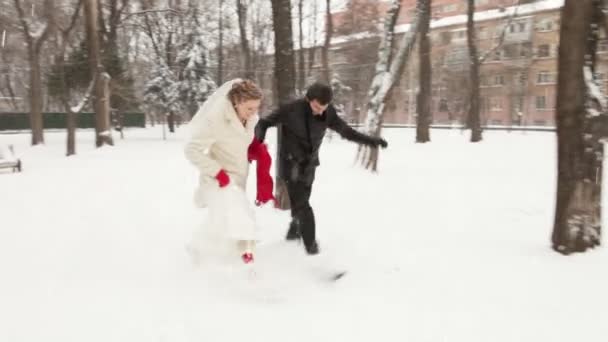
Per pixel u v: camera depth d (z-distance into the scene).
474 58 21.88
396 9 11.07
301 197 4.28
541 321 2.95
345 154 15.14
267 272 3.82
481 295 3.32
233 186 3.67
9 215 6.00
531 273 3.69
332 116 4.26
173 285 3.54
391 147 18.08
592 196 4.09
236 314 3.06
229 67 38.38
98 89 21.09
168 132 38.06
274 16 6.04
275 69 6.14
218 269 3.81
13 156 12.41
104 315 3.03
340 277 3.73
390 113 66.00
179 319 2.98
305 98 4.14
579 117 3.99
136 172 10.80
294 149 4.18
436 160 13.24
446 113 58.75
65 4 23.80
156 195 7.39
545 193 7.55
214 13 33.88
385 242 4.63
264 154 4.07
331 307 3.18
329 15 27.14
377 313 3.08
